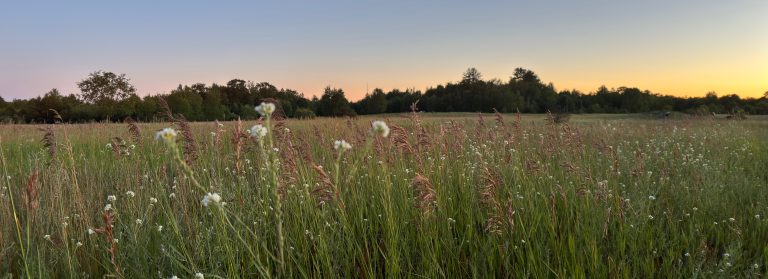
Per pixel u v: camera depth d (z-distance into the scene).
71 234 3.81
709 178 5.68
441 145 6.23
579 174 5.21
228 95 87.38
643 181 5.40
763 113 59.81
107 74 52.16
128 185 5.12
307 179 4.68
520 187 4.87
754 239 3.96
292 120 17.20
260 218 3.98
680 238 4.01
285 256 3.54
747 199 5.27
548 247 3.63
